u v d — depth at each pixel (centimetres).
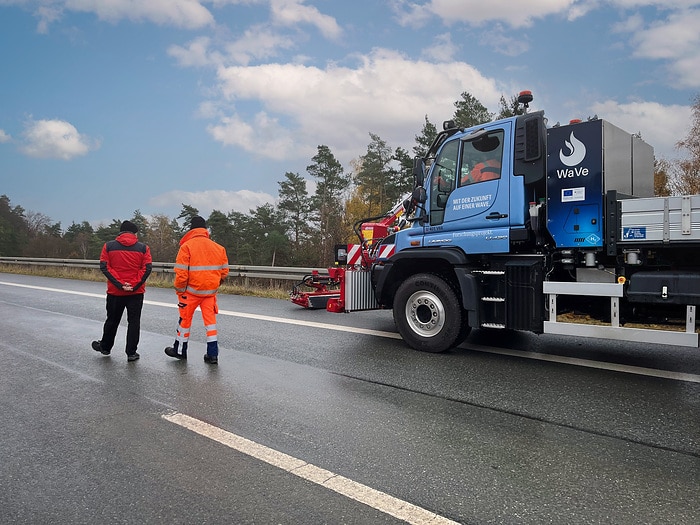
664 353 658
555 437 384
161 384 520
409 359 625
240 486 308
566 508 283
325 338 753
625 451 359
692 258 533
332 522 269
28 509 283
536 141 597
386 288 727
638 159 640
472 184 645
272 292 1352
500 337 768
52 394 488
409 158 4422
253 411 439
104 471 328
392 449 362
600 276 578
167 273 1831
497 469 331
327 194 5356
